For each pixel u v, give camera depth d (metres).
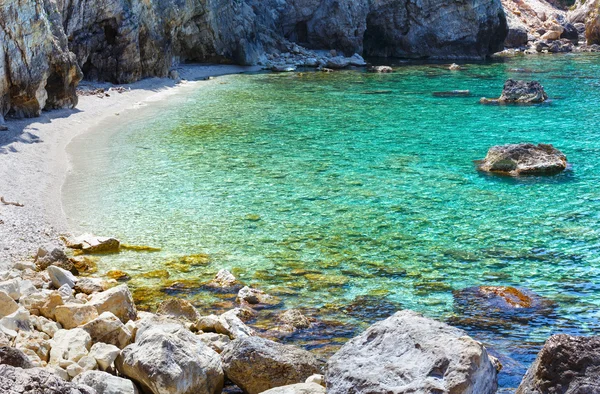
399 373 8.98
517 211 20.47
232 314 13.38
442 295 14.97
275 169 25.02
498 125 33.53
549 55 68.50
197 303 14.48
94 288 14.59
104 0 40.75
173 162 25.80
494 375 9.26
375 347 9.58
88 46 41.19
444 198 21.73
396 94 43.47
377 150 28.16
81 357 10.82
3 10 27.38
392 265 16.59
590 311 14.18
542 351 9.01
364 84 48.03
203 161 26.02
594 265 16.52
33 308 12.73
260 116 35.31
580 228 18.98
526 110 37.66
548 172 24.78
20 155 24.52
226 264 16.66
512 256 17.11
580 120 34.69
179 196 21.72
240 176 24.03
